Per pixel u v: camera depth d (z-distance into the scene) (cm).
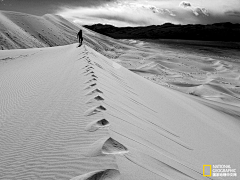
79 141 353
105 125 399
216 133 809
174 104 1073
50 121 481
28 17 9675
